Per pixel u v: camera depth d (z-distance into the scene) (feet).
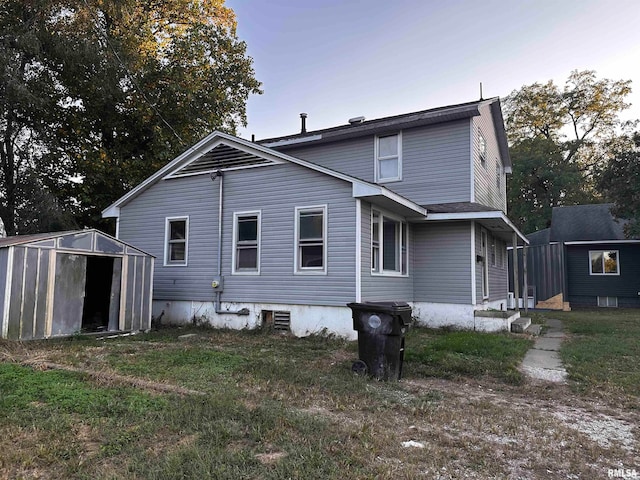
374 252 33.22
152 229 39.99
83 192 52.80
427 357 23.59
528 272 64.90
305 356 24.29
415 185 41.60
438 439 12.30
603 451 11.85
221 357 22.91
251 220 35.19
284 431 12.23
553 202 106.73
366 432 12.45
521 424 13.92
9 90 43.29
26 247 27.32
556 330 37.73
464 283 37.22
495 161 52.65
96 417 13.05
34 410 13.58
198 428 12.30
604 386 18.94
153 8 63.52
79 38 49.93
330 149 46.16
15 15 49.39
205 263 36.88
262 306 33.91
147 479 9.32
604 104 108.27
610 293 67.00
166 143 57.72
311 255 32.37
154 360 21.99
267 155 34.55
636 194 58.13
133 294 33.53
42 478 9.43
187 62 61.00
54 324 28.58
